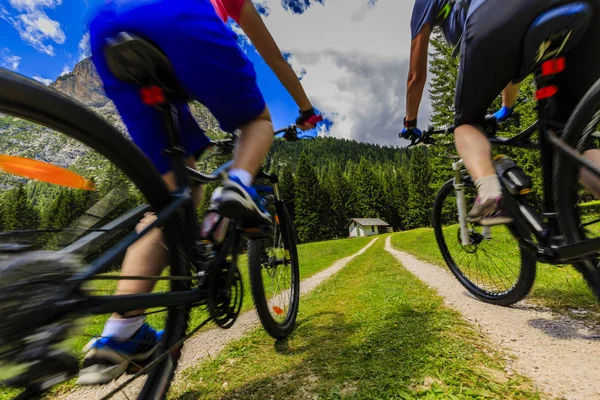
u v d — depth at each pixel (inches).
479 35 60.6
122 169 42.9
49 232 34.1
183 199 49.8
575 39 56.8
